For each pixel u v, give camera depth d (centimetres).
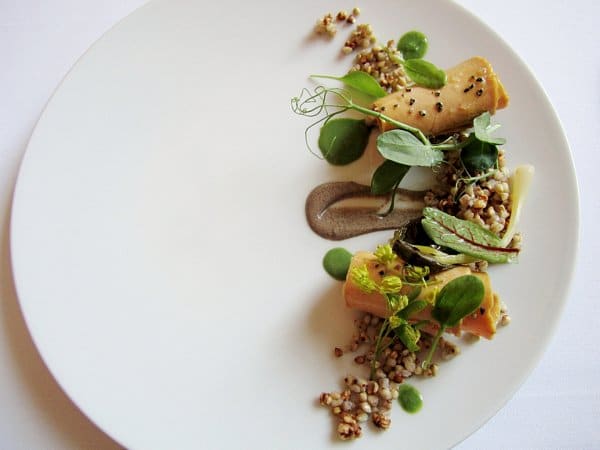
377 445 23
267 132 27
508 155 26
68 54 28
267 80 27
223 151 26
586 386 25
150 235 25
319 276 25
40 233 25
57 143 26
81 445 24
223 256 25
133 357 24
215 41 27
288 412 23
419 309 22
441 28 27
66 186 26
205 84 27
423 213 24
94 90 26
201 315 25
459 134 26
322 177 26
